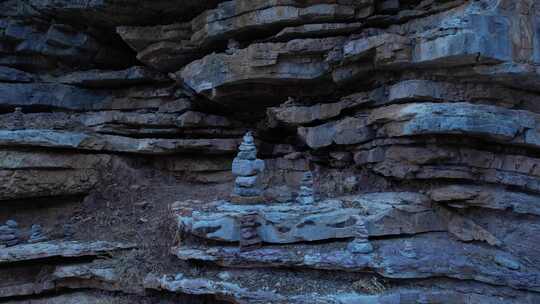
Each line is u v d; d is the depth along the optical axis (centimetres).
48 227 1214
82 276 970
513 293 760
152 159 1530
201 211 916
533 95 1011
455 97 972
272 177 1300
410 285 780
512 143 932
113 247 1033
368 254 794
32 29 1600
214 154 1529
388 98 1055
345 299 727
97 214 1259
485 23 870
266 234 852
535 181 912
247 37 1302
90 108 1670
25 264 1055
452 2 1030
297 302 728
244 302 755
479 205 866
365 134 1084
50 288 1009
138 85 1678
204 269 856
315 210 870
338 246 836
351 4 1133
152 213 1217
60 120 1541
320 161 1286
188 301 862
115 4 1424
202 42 1348
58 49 1625
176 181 1498
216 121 1538
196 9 1437
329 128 1171
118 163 1423
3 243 1062
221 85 1264
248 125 1585
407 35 1088
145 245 1017
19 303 987
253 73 1191
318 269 807
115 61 1767
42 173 1241
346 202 939
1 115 1526
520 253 830
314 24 1149
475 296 766
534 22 911
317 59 1180
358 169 1156
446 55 884
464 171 916
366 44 1012
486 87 965
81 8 1450
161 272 888
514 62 881
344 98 1183
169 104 1562
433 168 934
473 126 857
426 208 915
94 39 1650
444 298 763
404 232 874
